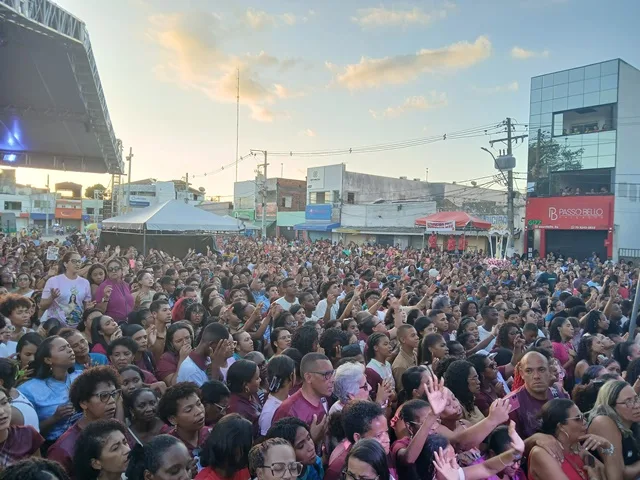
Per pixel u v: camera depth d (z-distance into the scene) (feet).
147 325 19.72
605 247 95.86
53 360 13.21
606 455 11.23
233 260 64.49
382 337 17.08
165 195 216.54
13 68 46.16
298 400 13.00
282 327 19.15
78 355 14.82
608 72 98.22
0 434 9.75
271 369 14.17
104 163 76.48
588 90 100.89
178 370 16.25
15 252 53.62
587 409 14.40
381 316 27.50
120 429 9.59
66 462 10.33
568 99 103.65
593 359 20.35
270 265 48.26
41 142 67.31
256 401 15.15
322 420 12.73
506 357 20.24
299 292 29.25
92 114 57.57
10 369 11.80
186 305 24.11
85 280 23.13
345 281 38.04
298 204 178.70
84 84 50.08
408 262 67.31
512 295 38.52
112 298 23.71
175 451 8.82
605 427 11.90
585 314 26.91
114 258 24.47
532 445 11.19
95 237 117.08
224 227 64.28
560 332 23.84
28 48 41.78
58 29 37.45
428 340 18.44
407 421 11.36
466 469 9.86
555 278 54.85
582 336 22.89
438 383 10.98
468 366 14.40
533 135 108.68
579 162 102.32
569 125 106.11
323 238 150.82
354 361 15.12
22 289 27.14
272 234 172.14
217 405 12.89
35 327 22.36
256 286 34.65
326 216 148.77
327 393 12.92
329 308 27.81
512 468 10.53
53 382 13.35
